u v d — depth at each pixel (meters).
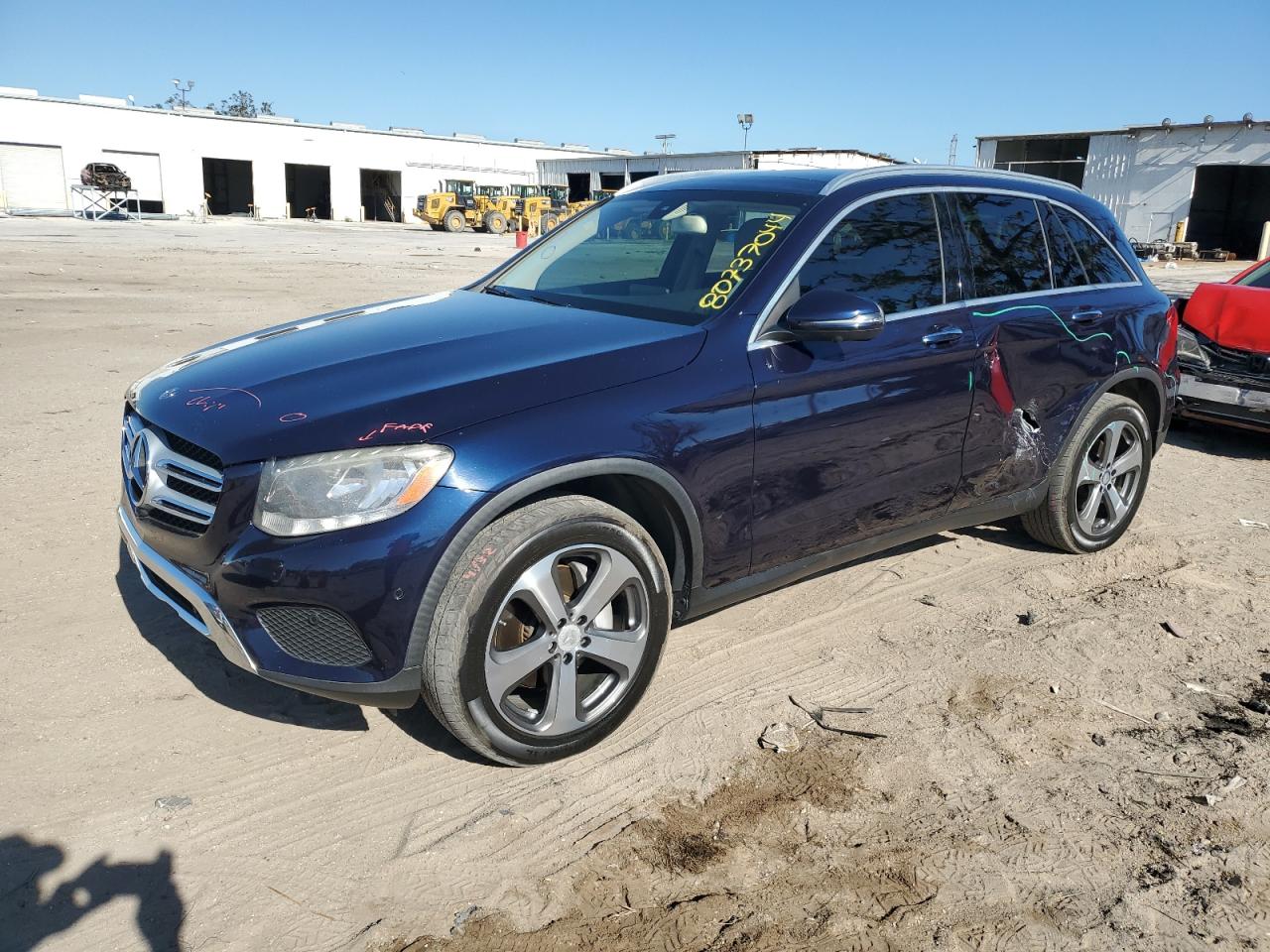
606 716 3.03
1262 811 2.81
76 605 3.84
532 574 2.74
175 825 2.62
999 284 4.06
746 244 3.54
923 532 3.98
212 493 2.69
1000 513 4.28
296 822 2.66
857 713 3.30
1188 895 2.46
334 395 2.79
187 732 3.05
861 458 3.54
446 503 2.59
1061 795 2.87
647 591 3.02
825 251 3.51
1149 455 4.87
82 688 3.26
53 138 49.59
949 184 4.01
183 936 2.25
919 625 4.00
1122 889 2.48
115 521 4.75
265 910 2.34
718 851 2.60
